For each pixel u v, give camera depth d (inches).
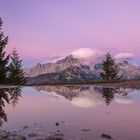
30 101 951.0
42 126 465.1
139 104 815.1
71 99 1016.9
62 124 486.0
